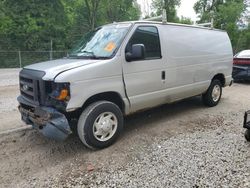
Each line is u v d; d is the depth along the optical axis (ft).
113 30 15.34
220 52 21.79
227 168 11.34
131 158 12.64
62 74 11.98
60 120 12.12
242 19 126.21
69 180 10.94
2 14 97.40
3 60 82.02
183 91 18.40
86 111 13.05
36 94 12.85
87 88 12.66
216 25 119.34
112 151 13.50
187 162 11.97
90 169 11.71
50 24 106.01
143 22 15.40
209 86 21.16
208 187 10.05
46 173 11.56
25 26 100.17
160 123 17.81
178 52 17.44
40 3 105.09
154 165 11.84
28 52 85.66
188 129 16.51
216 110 20.95
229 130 16.07
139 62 14.90
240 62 33.19
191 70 18.76
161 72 16.33
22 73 14.15
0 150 13.97
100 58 13.88
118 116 14.15
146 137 15.25
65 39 111.04
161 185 10.28
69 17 118.62
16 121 18.81
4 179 11.17
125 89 14.42
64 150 13.80
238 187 10.00
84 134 13.01
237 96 26.37
